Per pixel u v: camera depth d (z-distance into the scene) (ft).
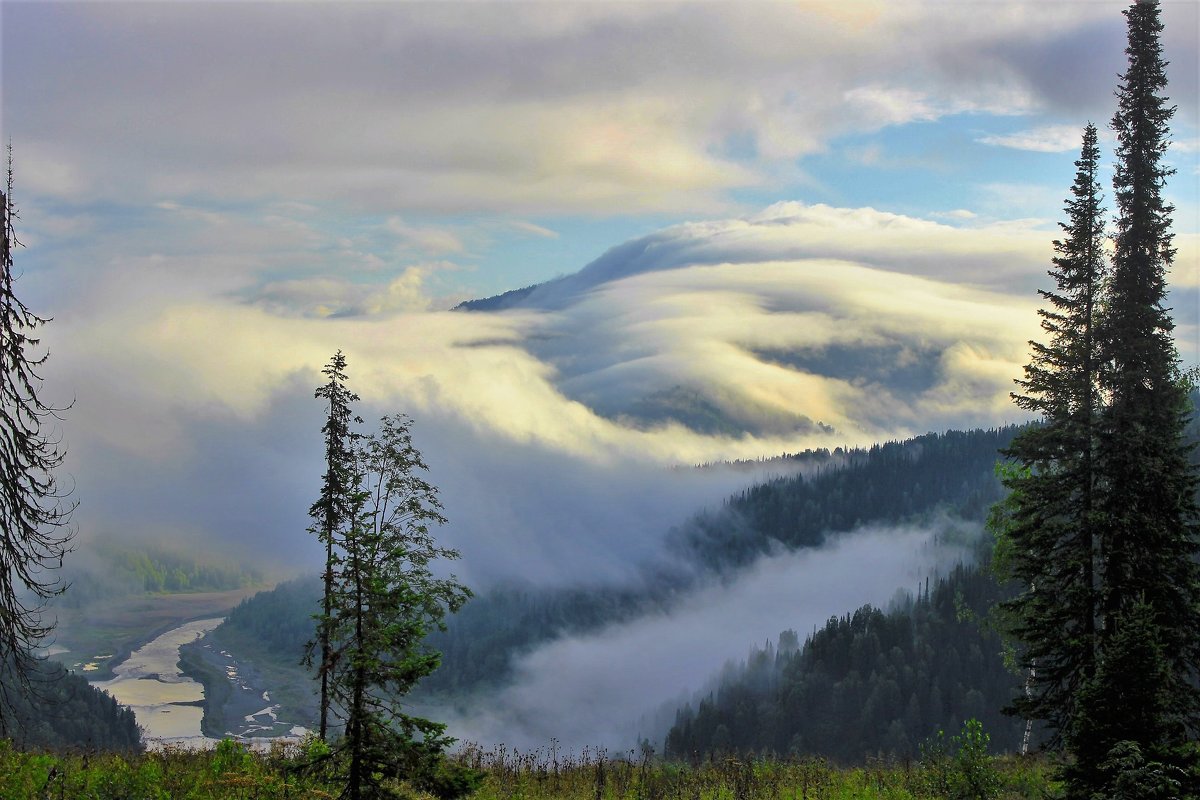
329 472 58.80
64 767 69.97
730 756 125.18
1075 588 86.43
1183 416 88.84
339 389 59.57
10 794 62.03
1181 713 75.56
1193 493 86.02
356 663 55.06
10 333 55.62
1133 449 84.38
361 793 57.00
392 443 58.49
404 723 57.88
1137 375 85.35
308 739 72.54
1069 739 65.10
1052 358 89.15
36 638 58.23
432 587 58.34
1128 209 88.58
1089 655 85.87
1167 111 88.58
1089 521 85.81
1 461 54.90
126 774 67.82
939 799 85.10
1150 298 87.15
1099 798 60.80
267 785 62.08
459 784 60.08
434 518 58.59
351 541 56.18
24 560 56.34
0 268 55.52
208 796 62.59
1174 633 82.48
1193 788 59.72
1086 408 87.45
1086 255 88.89
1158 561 83.30
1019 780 89.40
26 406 56.18
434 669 58.44
